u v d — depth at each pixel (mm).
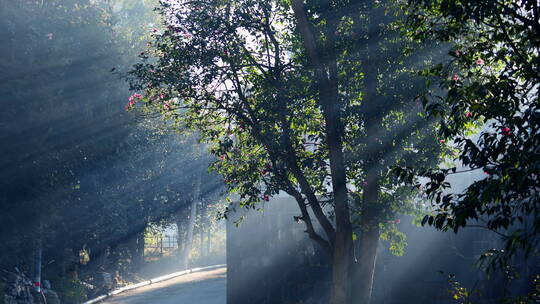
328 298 14992
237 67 11695
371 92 10953
